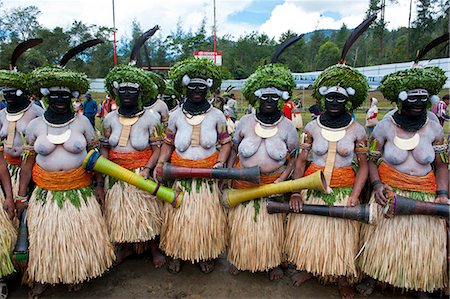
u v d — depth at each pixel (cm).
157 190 309
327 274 292
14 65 341
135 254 379
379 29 4253
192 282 333
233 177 294
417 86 264
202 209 316
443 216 264
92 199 304
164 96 528
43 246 283
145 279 336
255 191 302
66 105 287
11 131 340
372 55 5078
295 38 328
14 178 345
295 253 302
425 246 274
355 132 290
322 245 289
